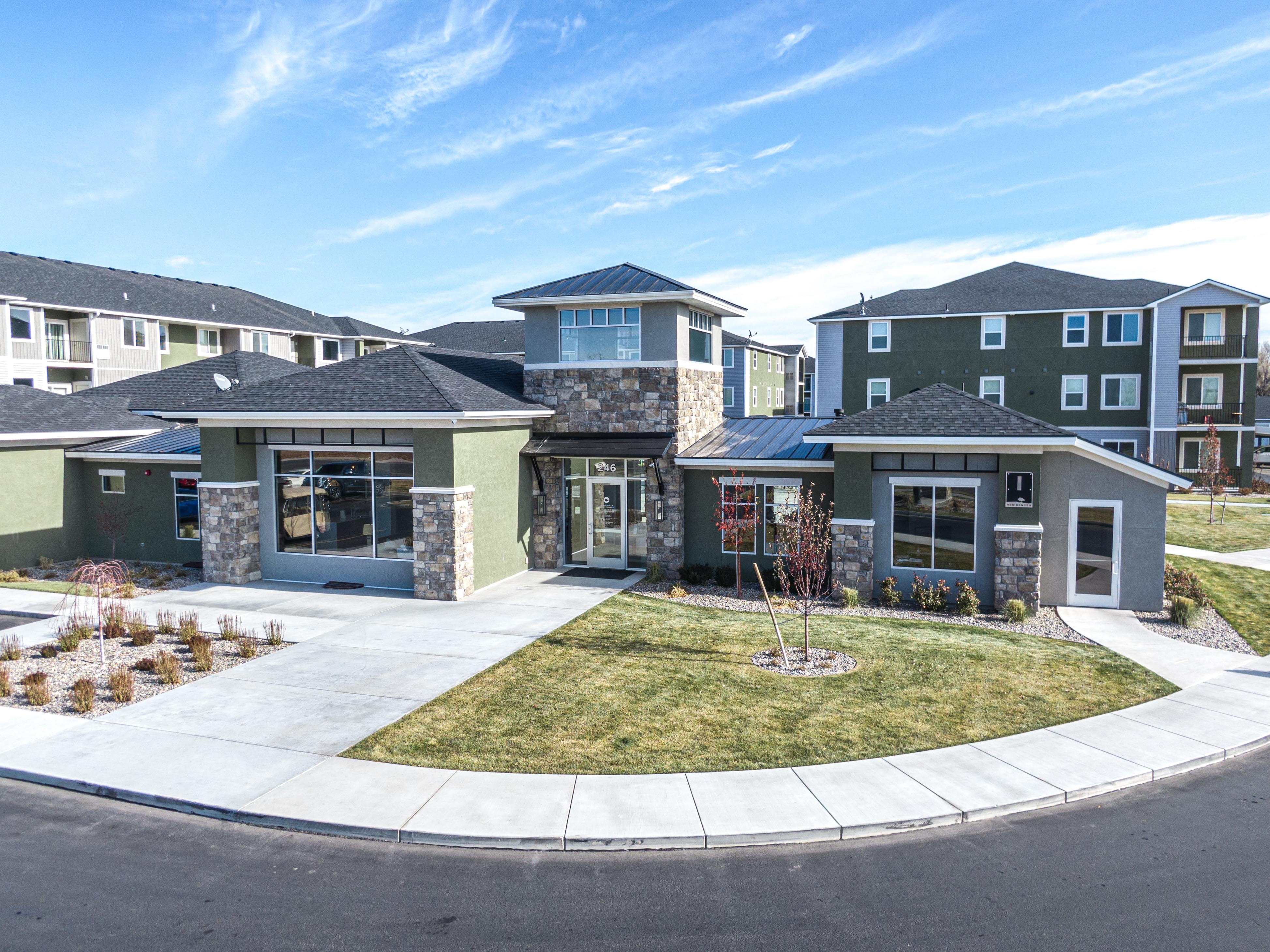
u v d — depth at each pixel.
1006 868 7.68
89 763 9.84
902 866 7.73
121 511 23.12
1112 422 38.06
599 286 22.05
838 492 18.52
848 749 10.22
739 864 7.79
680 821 8.38
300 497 20.44
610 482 22.19
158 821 8.67
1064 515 17.89
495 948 6.49
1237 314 37.69
